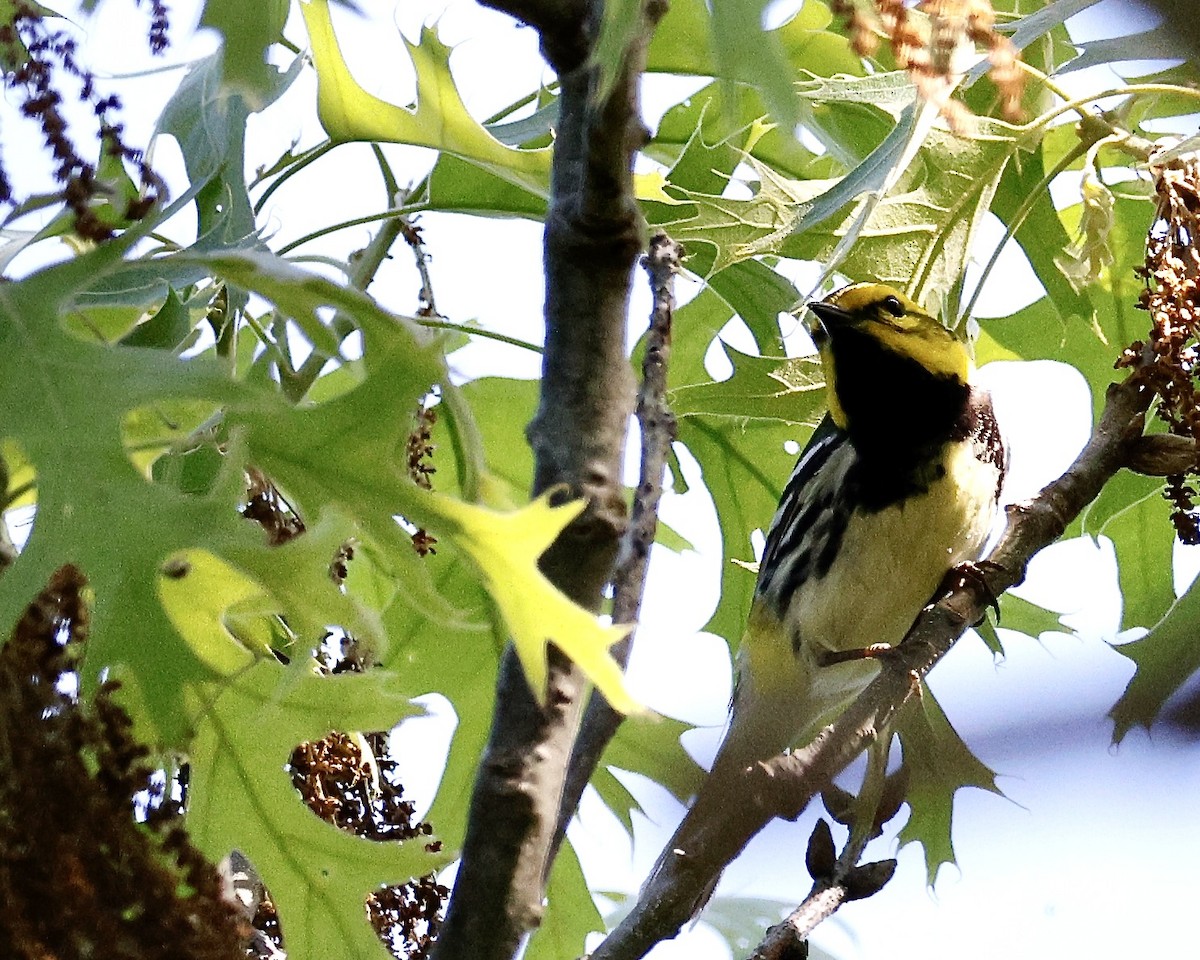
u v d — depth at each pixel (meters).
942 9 2.44
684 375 3.43
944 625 3.38
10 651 2.44
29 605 2.46
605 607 3.41
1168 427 3.41
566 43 2.98
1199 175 3.37
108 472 2.44
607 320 3.02
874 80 3.37
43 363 2.44
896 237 3.38
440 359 2.53
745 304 3.41
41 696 2.42
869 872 3.34
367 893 3.32
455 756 3.39
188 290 3.36
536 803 2.81
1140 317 3.42
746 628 3.44
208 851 3.32
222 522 2.48
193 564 3.08
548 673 2.89
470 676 3.39
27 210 2.87
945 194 3.38
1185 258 3.37
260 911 3.36
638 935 3.33
